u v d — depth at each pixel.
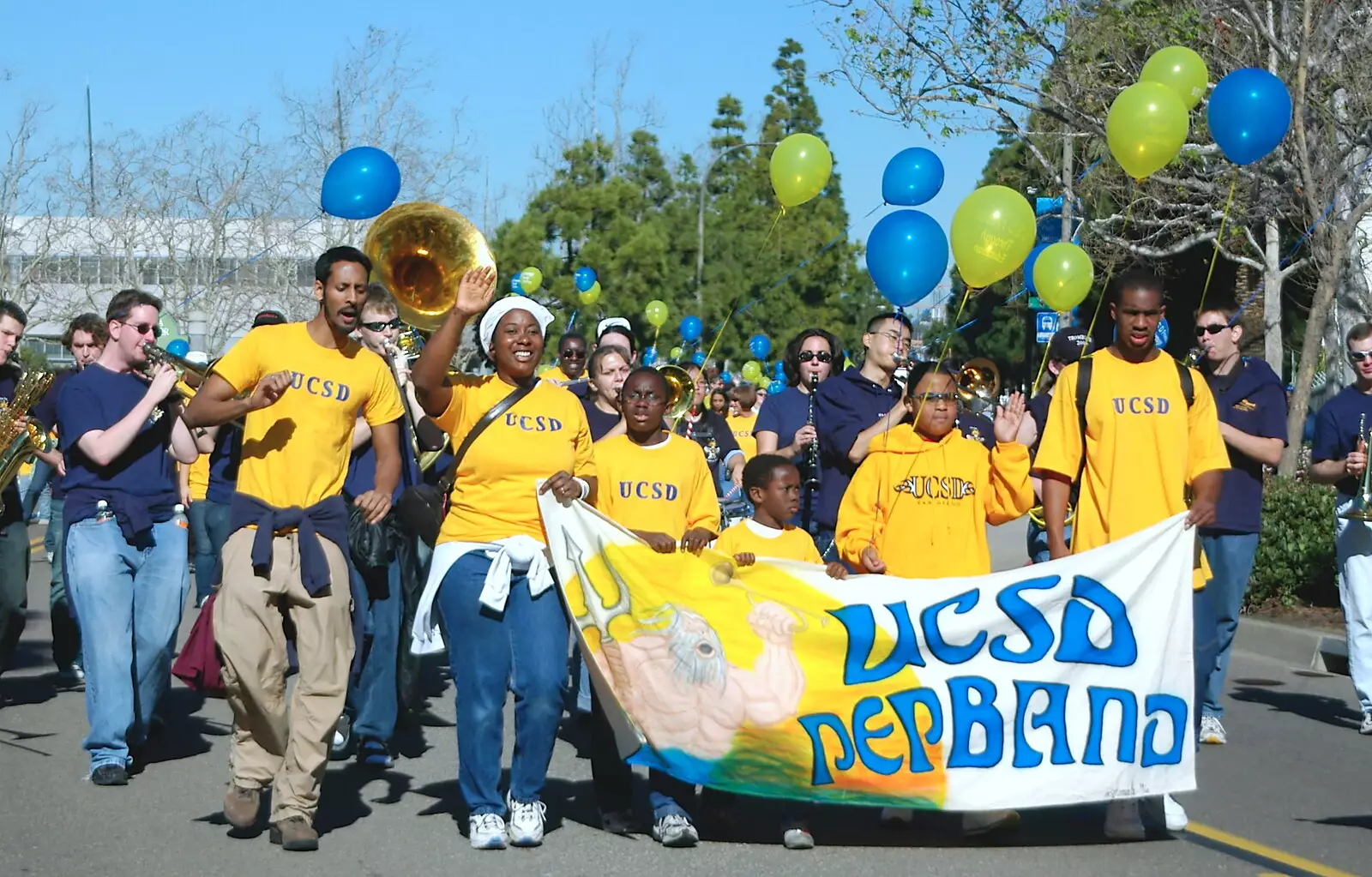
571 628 6.85
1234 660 11.66
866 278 46.69
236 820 6.48
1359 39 15.27
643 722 6.38
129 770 7.82
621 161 39.75
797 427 9.06
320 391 6.43
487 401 6.43
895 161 8.82
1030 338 27.39
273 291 32.75
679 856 6.32
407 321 6.79
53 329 33.50
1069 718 6.42
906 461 6.84
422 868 6.12
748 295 39.41
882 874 6.06
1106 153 17.27
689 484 7.35
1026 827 6.81
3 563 8.68
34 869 6.06
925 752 6.36
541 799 6.66
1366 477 8.84
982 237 7.20
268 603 6.35
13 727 8.84
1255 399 8.62
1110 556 6.46
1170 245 20.44
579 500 6.41
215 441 9.48
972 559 6.80
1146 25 15.67
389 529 7.75
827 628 6.39
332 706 6.39
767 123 44.31
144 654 7.78
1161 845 6.51
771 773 6.36
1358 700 10.13
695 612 6.41
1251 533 8.68
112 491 7.51
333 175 7.71
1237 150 8.42
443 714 9.52
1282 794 7.51
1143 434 6.61
